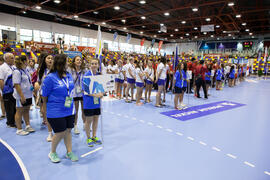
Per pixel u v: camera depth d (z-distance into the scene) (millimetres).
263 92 8969
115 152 2762
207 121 4371
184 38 32062
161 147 2957
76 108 3408
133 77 6062
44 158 2535
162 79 5434
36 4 13977
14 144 2936
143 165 2428
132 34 29188
